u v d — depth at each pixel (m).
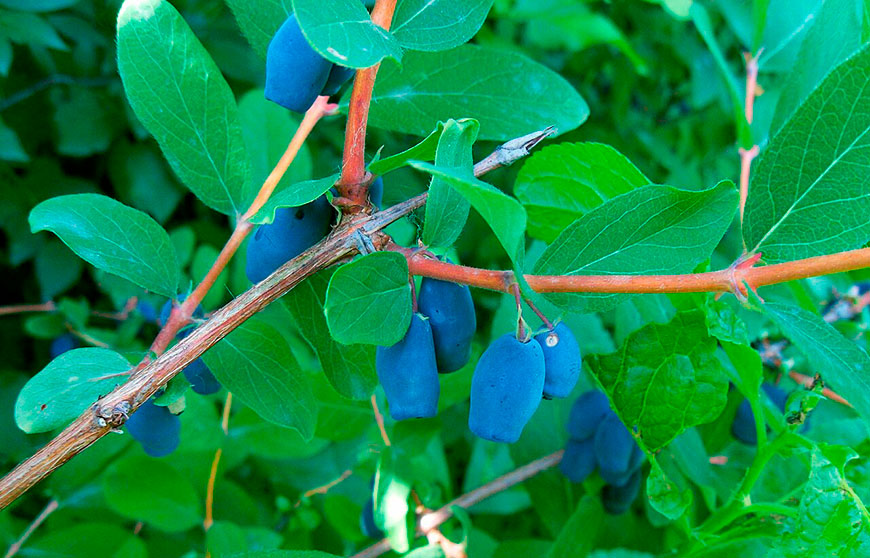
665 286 0.23
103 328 0.64
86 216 0.25
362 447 0.42
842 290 0.37
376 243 0.23
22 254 0.61
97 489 0.36
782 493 0.32
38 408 0.23
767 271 0.23
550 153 0.27
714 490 0.32
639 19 0.71
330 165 0.58
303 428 0.26
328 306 0.21
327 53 0.20
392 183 0.30
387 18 0.23
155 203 0.62
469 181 0.20
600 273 0.23
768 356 0.34
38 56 0.59
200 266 0.42
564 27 0.60
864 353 0.22
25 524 0.38
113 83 0.61
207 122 0.26
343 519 0.36
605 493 0.33
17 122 0.64
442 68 0.28
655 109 0.78
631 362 0.28
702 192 0.23
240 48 0.60
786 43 0.35
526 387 0.22
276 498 0.44
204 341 0.22
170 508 0.34
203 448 0.35
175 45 0.25
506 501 0.39
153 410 0.25
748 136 0.34
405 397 0.23
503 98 0.28
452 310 0.23
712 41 0.35
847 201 0.23
